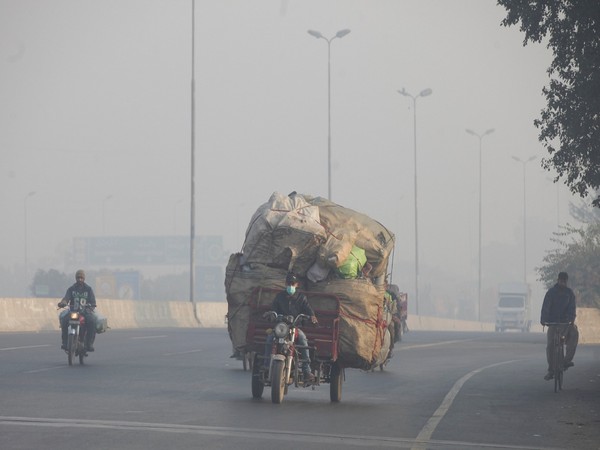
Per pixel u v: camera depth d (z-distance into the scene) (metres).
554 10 39.88
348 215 32.28
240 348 31.03
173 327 98.94
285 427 24.03
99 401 28.48
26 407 26.64
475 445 22.41
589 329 92.69
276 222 30.61
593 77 39.16
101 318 43.34
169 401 28.95
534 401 32.34
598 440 24.03
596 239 107.44
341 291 30.33
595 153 40.22
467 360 53.00
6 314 74.81
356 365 30.70
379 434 23.50
